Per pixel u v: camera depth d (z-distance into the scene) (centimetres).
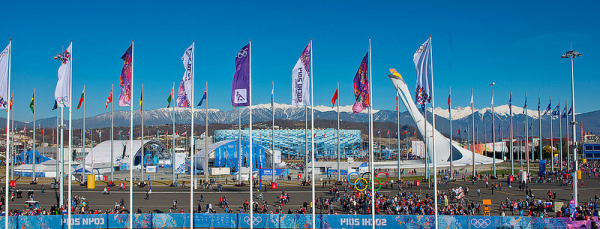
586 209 4428
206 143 7481
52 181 8119
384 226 3838
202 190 6869
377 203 4769
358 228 3856
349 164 11412
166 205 5300
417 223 3794
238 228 3900
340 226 3862
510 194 6431
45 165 10238
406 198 5519
